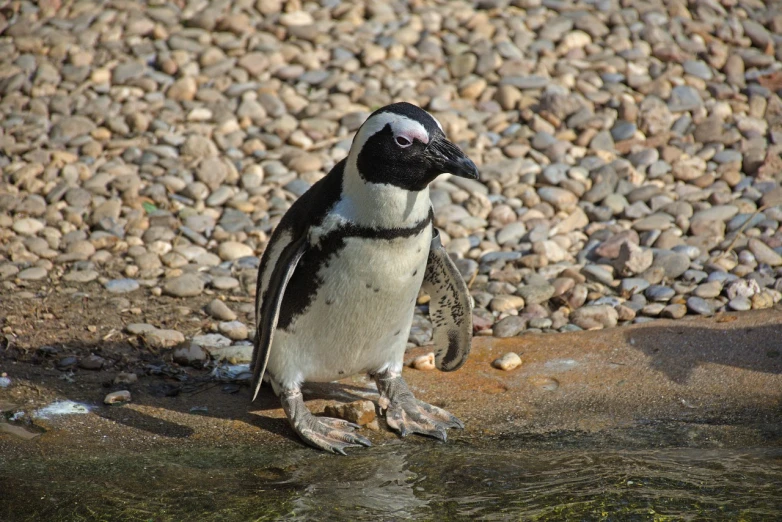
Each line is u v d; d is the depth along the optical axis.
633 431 9.44
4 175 15.94
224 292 13.34
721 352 11.07
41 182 15.77
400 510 7.85
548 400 10.24
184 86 18.22
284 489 8.30
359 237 8.68
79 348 11.34
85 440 9.28
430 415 9.85
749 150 16.64
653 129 17.38
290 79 18.91
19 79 18.38
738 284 12.63
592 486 8.11
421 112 8.57
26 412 9.76
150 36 19.83
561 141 17.05
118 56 19.16
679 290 12.93
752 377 10.48
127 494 8.15
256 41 19.56
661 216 14.91
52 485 8.29
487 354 11.47
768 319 11.76
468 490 8.19
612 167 16.19
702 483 8.10
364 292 9.00
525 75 18.81
